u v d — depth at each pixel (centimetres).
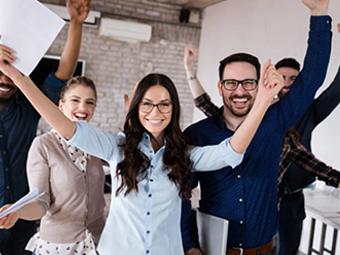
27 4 123
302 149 220
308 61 172
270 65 140
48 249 164
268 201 168
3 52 122
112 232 142
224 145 144
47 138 166
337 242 342
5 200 189
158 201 142
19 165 194
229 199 165
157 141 148
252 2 502
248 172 164
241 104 165
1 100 189
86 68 586
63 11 532
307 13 403
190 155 152
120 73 608
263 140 165
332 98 225
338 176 212
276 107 172
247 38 513
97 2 574
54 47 546
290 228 247
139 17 602
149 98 141
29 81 127
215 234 163
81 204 166
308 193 319
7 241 195
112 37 588
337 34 357
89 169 169
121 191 140
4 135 190
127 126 146
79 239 166
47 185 161
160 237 142
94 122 604
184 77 642
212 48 601
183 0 584
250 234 165
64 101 181
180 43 632
